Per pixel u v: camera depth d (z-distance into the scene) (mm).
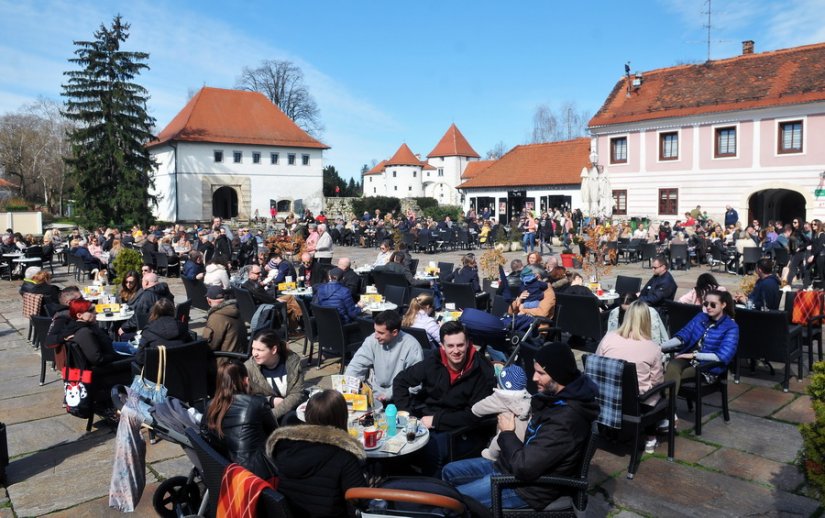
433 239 24188
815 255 14414
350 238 29094
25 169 60531
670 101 31969
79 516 4113
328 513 2836
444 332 4109
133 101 38750
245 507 2568
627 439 4672
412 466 4176
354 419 3959
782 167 27781
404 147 78875
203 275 11555
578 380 3203
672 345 5953
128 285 9039
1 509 4219
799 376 6871
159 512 3797
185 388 5469
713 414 5832
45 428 5773
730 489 4336
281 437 2920
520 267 9672
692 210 28984
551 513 3145
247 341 6535
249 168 48375
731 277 16297
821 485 2938
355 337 7430
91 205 37719
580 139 42938
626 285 9898
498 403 3797
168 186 46938
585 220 26000
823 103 26297
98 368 5590
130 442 3953
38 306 9156
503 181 42844
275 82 56281
